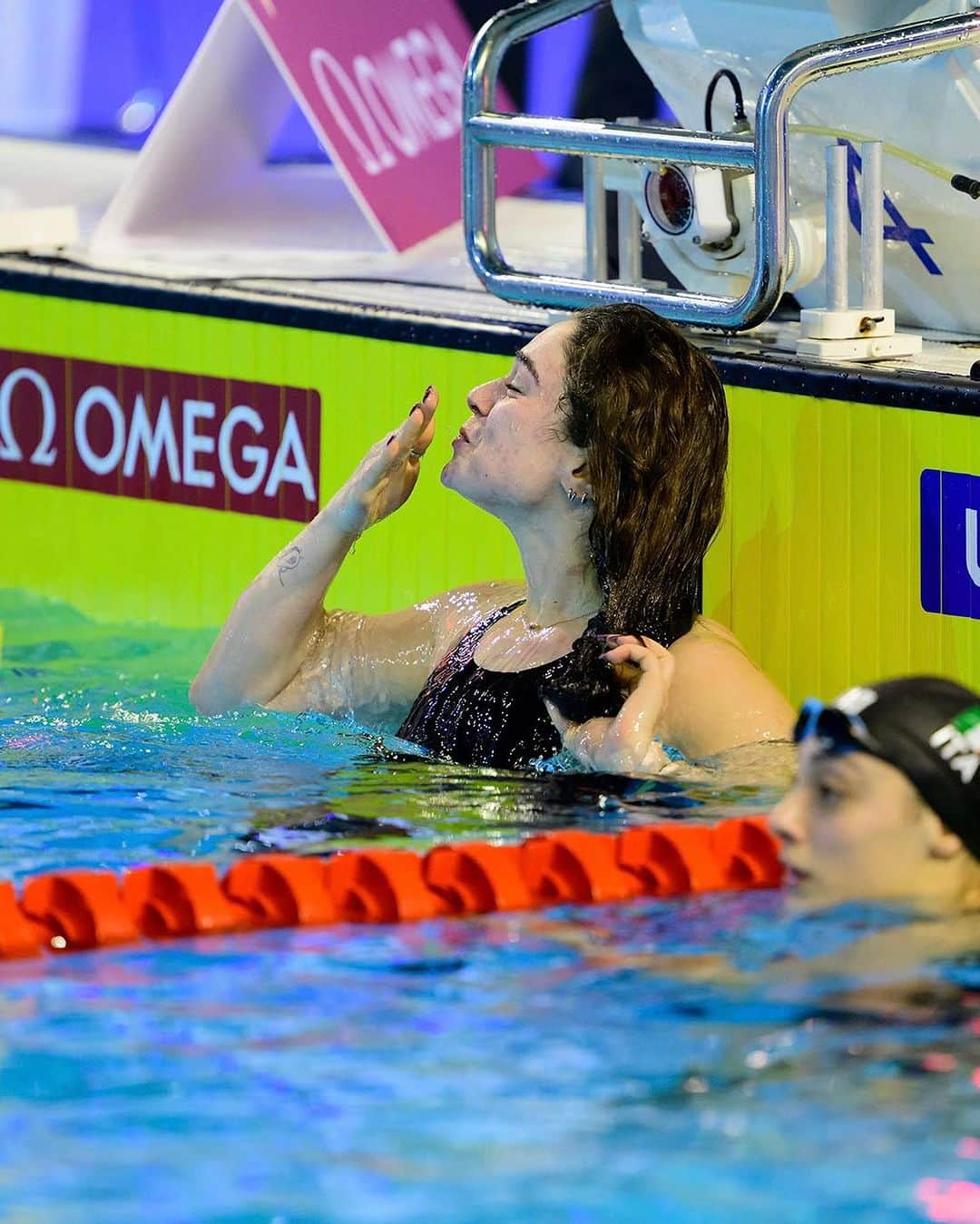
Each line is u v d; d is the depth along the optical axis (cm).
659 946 878
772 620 1437
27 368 1866
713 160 1358
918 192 1412
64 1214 653
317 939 905
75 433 1845
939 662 1345
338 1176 676
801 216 1494
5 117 2680
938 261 1455
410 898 938
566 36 2409
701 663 1188
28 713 1394
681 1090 730
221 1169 681
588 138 1433
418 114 1977
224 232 2000
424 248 1919
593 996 820
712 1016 793
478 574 1600
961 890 833
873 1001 798
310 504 1688
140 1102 730
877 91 1387
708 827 991
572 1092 732
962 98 1341
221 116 1972
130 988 845
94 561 1853
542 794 1126
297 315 1669
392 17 2005
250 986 845
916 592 1351
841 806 830
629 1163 680
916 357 1415
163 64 2661
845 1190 662
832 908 849
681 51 1513
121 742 1286
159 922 923
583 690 1180
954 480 1316
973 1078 734
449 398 1586
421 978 848
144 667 1605
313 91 1900
